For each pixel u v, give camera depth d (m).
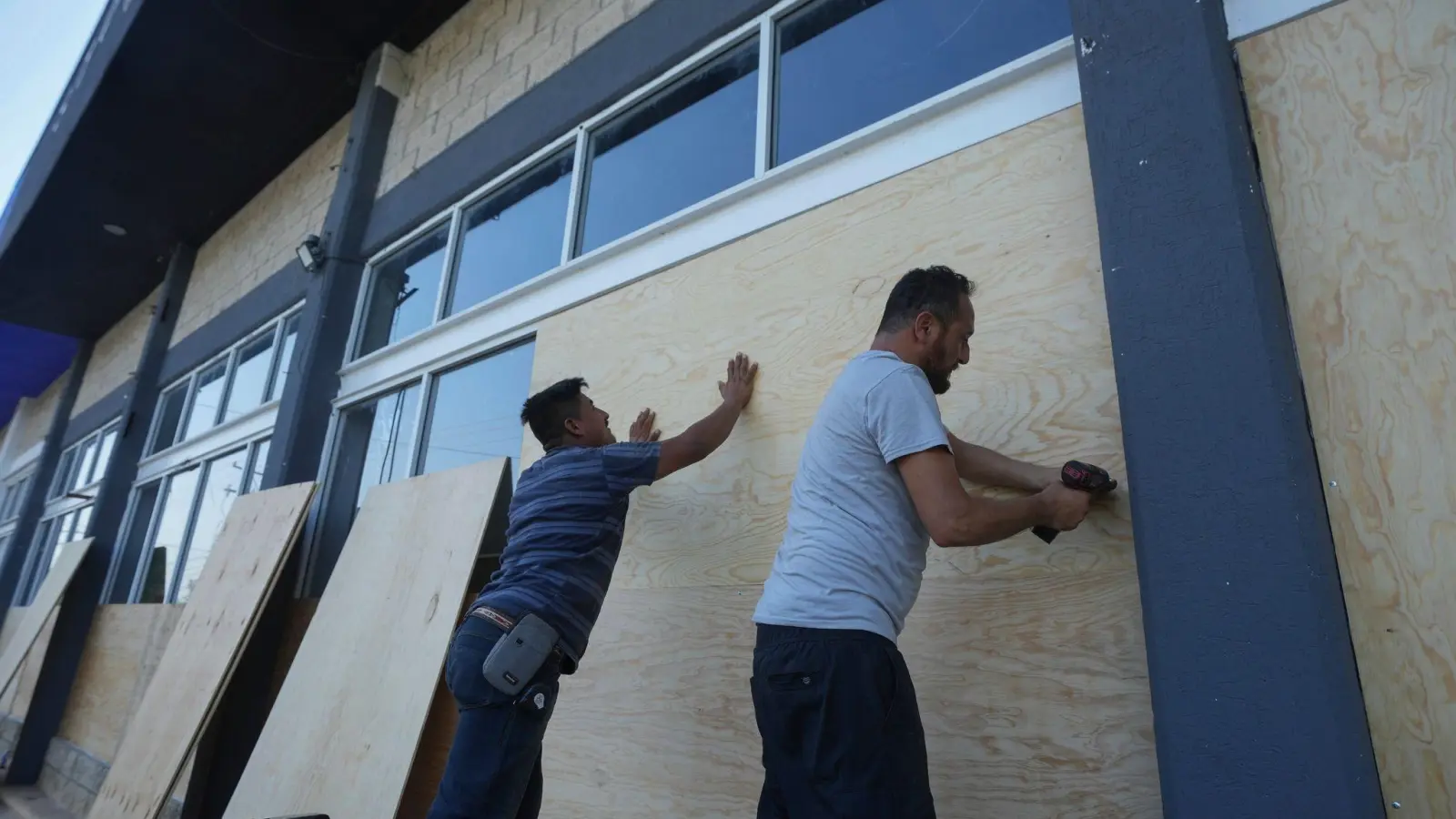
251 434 5.24
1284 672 1.22
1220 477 1.34
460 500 3.08
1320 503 1.33
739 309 2.45
